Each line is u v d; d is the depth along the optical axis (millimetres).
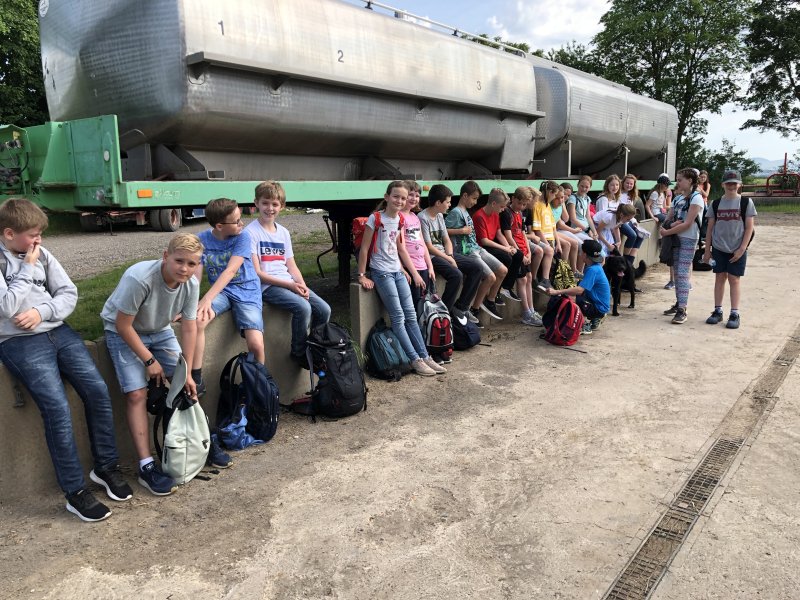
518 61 9008
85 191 4691
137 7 4973
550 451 3838
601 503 3209
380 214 5242
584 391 4902
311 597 2518
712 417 4309
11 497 3287
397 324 5277
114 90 5203
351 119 6434
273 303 4484
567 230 8297
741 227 6594
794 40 28000
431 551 2820
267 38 5488
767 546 2797
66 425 3115
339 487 3430
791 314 7328
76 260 11703
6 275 3002
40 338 3139
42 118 21484
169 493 3371
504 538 2916
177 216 17750
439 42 7516
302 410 4480
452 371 5453
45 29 5668
